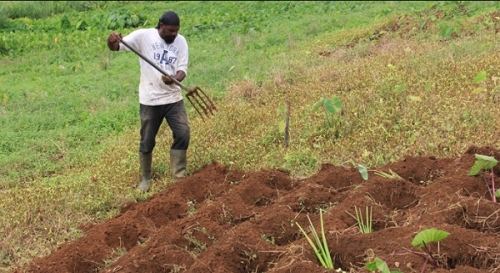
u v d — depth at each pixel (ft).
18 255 18.11
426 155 20.83
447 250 14.16
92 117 30.30
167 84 20.85
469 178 17.43
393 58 31.04
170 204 19.67
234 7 58.70
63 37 49.62
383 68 29.60
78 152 26.58
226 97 31.35
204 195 20.74
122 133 28.35
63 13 62.80
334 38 41.22
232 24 51.13
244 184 20.02
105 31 52.26
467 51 30.58
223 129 26.02
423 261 13.70
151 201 19.97
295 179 20.80
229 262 15.24
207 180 21.30
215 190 20.61
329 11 52.24
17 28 53.47
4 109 32.14
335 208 17.11
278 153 22.95
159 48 21.01
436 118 22.82
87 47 46.37
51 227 19.58
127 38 20.95
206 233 17.03
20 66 41.83
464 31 35.29
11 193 21.85
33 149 27.17
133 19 54.08
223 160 22.95
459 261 14.16
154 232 18.11
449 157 20.25
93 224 19.81
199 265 14.90
